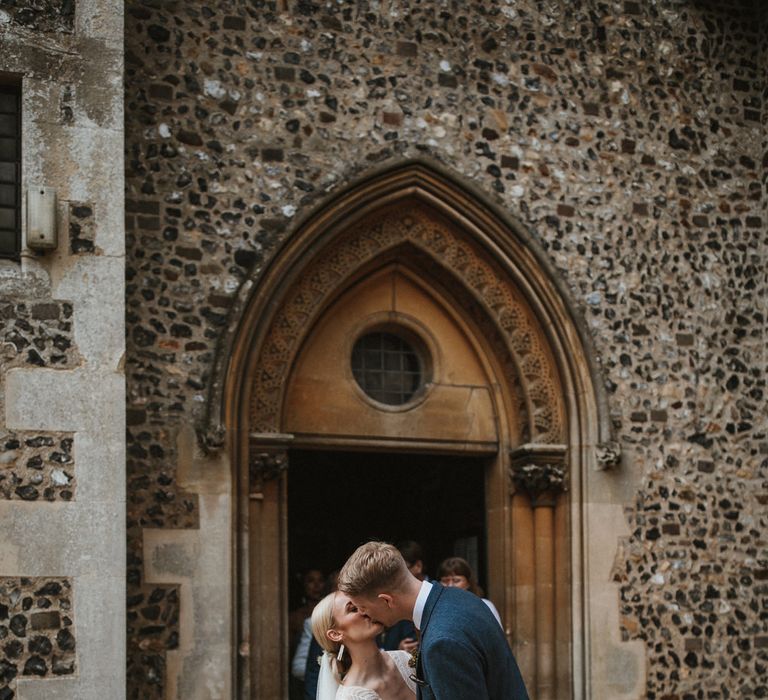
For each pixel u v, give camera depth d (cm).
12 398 555
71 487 557
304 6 703
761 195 791
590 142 755
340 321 723
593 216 749
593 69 763
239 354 656
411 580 325
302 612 769
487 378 752
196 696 623
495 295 738
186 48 674
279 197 681
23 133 573
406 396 750
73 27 588
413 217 723
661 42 782
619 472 730
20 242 578
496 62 741
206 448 639
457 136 725
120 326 577
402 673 350
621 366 741
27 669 539
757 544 755
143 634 617
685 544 739
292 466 1077
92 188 581
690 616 733
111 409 569
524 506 741
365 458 1059
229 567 639
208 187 668
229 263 665
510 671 314
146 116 660
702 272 769
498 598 740
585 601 714
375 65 713
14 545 546
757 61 805
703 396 757
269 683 662
